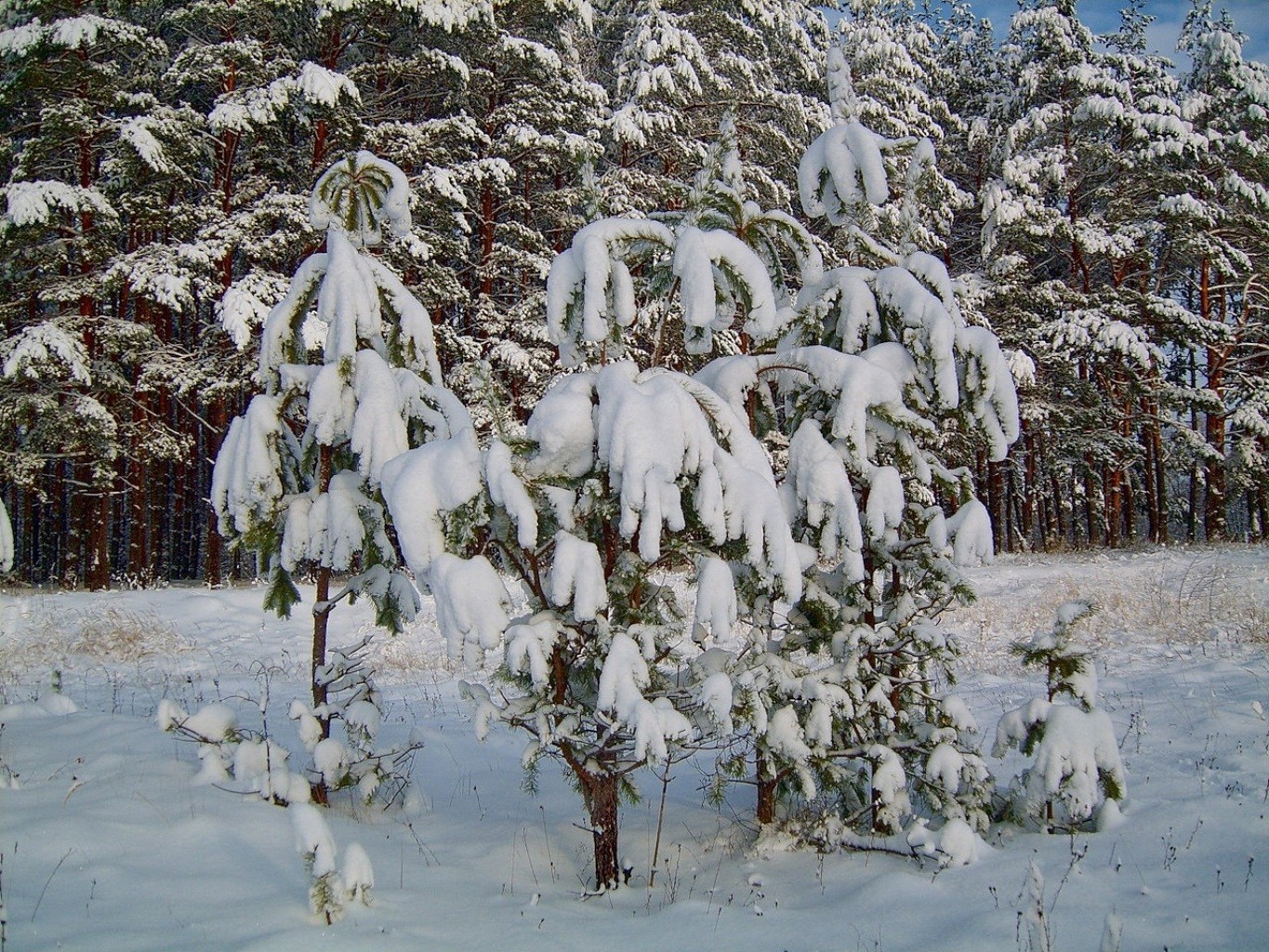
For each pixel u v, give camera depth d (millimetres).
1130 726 7074
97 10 18578
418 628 13172
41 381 16906
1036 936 3744
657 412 4371
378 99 19562
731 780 5461
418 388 5957
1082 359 25922
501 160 18156
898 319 5895
